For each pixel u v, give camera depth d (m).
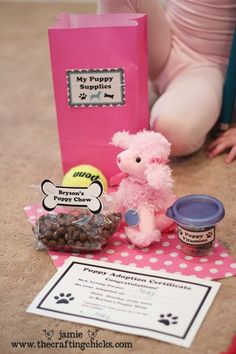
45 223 0.62
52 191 0.62
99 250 0.62
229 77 0.81
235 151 0.78
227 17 0.83
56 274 0.59
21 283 0.59
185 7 0.84
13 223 0.68
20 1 1.45
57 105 0.71
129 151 0.62
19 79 1.06
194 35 0.85
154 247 0.63
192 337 0.51
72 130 0.72
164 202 0.63
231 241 0.63
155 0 0.80
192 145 0.77
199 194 0.67
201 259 0.60
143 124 0.73
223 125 0.84
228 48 0.85
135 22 0.67
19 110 0.95
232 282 0.57
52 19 1.33
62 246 0.62
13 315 0.55
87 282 0.57
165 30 0.84
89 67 0.69
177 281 0.57
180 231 0.60
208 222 0.58
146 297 0.55
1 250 0.64
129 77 0.69
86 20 0.70
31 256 0.62
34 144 0.85
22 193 0.74
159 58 0.85
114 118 0.71
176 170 0.77
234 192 0.72
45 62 1.13
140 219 0.62
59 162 0.80
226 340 0.51
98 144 0.73
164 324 0.52
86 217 0.62
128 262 0.60
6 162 0.81
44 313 0.54
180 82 0.81
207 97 0.78
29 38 1.24
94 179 0.68
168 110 0.74
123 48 0.67
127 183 0.64
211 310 0.54
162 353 0.50
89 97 0.70
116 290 0.56
